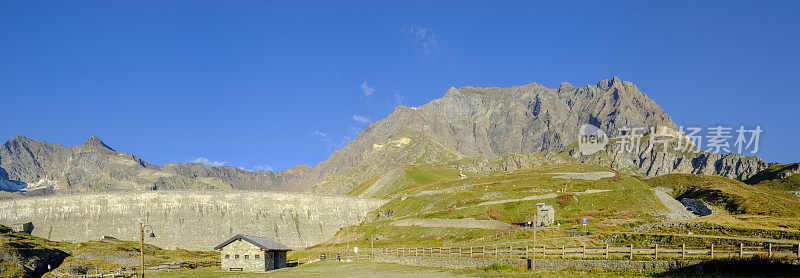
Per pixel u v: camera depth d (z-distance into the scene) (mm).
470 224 181000
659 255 72438
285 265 122125
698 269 62531
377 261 114812
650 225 129125
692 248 71812
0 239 158375
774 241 88500
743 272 59344
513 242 115062
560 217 181750
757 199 183625
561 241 111688
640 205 190250
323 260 129625
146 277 100562
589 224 148125
